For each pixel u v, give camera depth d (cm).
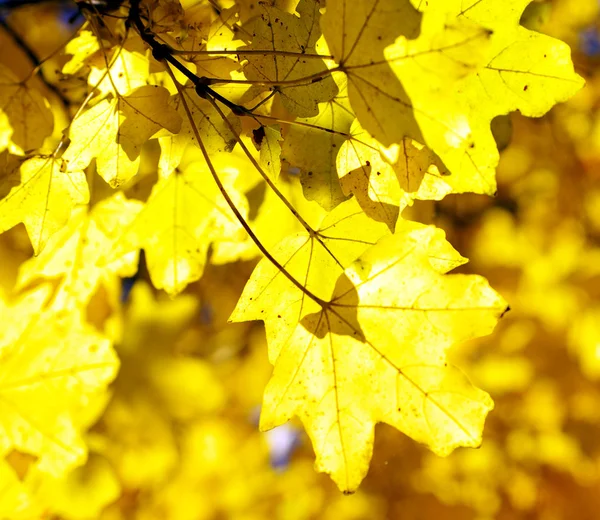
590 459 74
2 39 56
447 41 41
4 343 52
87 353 53
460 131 42
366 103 42
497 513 75
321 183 45
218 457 72
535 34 45
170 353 65
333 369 45
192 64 46
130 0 45
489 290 44
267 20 44
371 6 42
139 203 52
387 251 45
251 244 52
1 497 53
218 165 51
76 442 52
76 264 52
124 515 67
